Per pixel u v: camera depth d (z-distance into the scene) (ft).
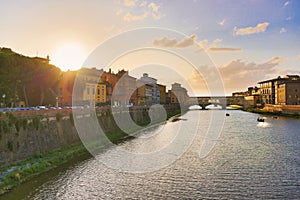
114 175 96.89
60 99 251.19
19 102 173.27
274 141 174.60
